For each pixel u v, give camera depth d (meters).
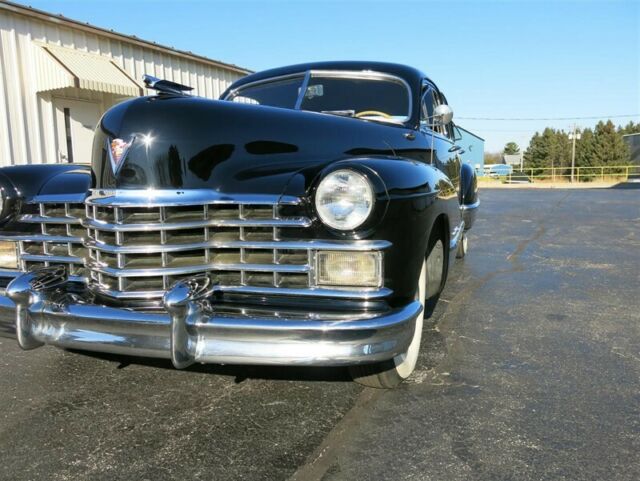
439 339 3.69
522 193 19.39
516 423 2.55
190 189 2.57
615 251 7.12
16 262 3.04
